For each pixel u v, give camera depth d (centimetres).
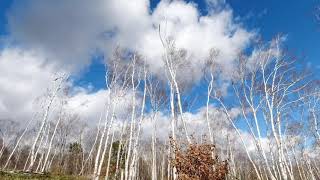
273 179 2534
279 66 2789
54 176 3366
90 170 5581
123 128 4222
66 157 6378
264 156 2612
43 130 4469
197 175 1445
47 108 4097
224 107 2977
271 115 2694
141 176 5600
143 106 3622
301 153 4750
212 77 3047
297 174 5444
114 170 4762
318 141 3941
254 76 2867
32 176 2942
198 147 1510
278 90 2762
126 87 3431
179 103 2611
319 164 5350
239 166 6244
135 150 3497
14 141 6325
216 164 1526
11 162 6319
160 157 5638
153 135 3700
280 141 2638
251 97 2814
